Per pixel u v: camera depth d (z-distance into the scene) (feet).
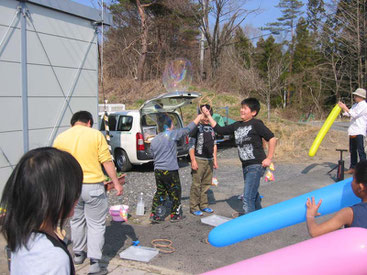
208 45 88.07
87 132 10.91
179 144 28.78
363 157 22.81
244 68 81.20
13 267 3.71
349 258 4.41
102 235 10.97
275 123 50.80
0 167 16.65
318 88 103.45
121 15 90.38
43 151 3.84
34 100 18.26
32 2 17.75
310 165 29.40
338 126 65.98
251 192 13.37
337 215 6.27
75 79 20.65
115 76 77.05
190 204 16.81
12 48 17.08
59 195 3.67
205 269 11.28
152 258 12.05
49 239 3.72
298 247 4.78
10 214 3.62
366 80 70.85
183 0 82.17
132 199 19.75
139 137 26.48
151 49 85.92
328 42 90.53
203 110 14.88
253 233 6.86
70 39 20.21
